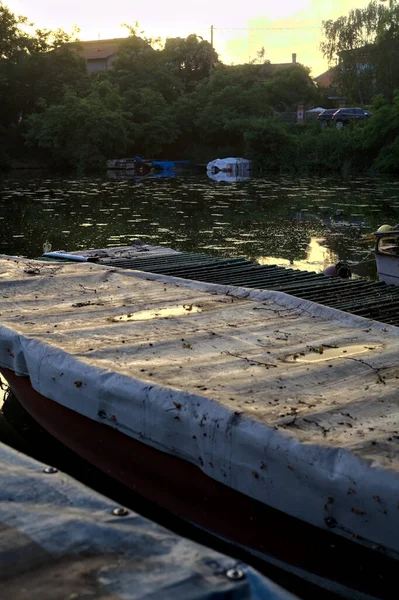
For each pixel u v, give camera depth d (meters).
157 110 36.31
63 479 1.93
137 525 1.68
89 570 1.46
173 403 3.11
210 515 3.13
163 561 1.52
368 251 11.47
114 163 33.47
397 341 4.08
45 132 32.06
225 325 4.45
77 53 37.41
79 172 31.56
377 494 2.41
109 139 32.41
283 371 3.52
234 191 22.30
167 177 29.09
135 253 8.42
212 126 35.88
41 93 35.09
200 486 3.14
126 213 16.53
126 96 36.66
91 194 21.11
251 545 2.98
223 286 5.45
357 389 3.30
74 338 4.11
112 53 49.59
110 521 1.68
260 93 37.66
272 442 2.71
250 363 3.67
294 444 2.66
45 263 6.55
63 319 4.60
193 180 27.27
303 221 15.16
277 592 1.45
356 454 2.55
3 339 4.22
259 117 36.62
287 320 4.59
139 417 3.26
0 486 1.87
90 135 31.86
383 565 2.50
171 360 3.73
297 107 39.19
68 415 3.88
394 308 5.49
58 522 1.64
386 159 29.91
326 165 32.56
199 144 38.38
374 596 2.54
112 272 6.04
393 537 2.40
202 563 1.51
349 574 2.62
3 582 1.40
